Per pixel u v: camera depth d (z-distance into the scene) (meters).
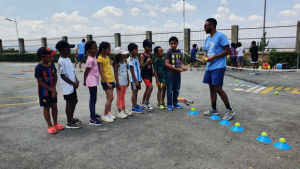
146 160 2.67
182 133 3.51
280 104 5.09
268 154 2.76
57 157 2.80
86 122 4.13
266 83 7.91
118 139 3.32
